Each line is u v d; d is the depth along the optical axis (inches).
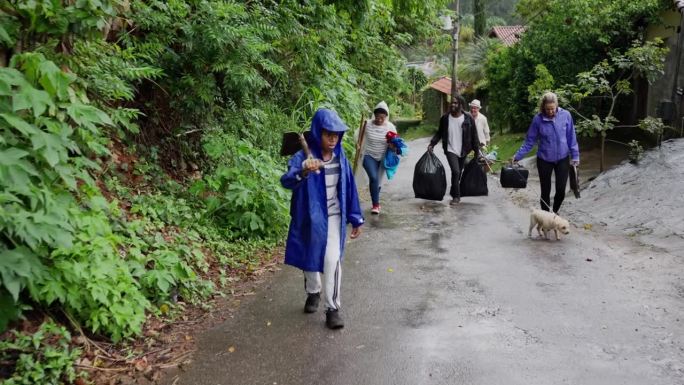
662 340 164.9
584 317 183.3
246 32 283.9
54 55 174.2
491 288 213.8
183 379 149.4
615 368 149.4
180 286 199.3
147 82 281.7
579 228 308.5
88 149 193.8
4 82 140.9
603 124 431.5
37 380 135.1
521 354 159.0
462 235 300.2
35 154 151.6
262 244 269.1
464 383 144.3
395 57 662.5
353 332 177.3
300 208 182.1
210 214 268.4
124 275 170.9
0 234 140.6
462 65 1267.2
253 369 154.3
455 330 176.6
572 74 626.2
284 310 196.2
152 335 171.8
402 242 287.6
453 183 391.5
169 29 272.5
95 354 155.3
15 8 157.6
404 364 155.2
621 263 237.9
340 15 442.0
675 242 258.4
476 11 1455.5
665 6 544.7
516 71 765.9
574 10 578.9
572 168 311.9
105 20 187.5
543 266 239.3
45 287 146.4
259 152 307.0
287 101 436.8
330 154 183.0
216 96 313.4
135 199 235.9
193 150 310.7
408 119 1668.3
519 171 327.3
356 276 233.6
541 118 308.8
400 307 197.3
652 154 384.5
